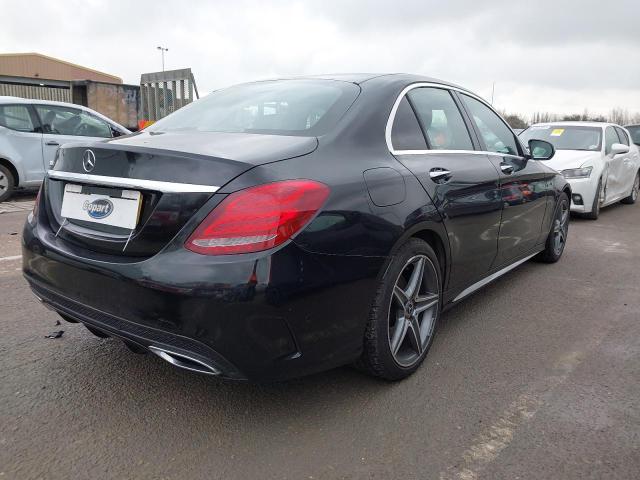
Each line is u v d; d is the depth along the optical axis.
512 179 4.11
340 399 2.81
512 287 4.81
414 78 3.51
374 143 2.86
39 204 2.91
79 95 16.19
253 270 2.16
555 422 2.64
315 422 2.61
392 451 2.40
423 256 2.99
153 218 2.29
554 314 4.14
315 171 2.44
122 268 2.31
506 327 3.87
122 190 2.41
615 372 3.19
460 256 3.39
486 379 3.07
